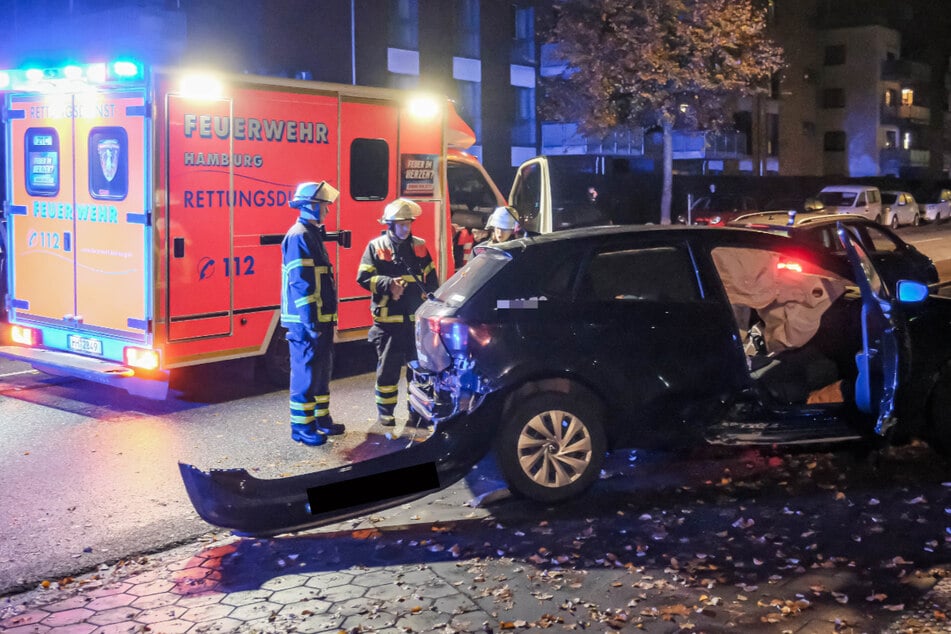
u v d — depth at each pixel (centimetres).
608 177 3319
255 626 419
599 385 557
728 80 2850
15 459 689
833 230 1105
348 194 921
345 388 926
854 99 5238
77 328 844
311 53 2636
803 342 653
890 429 564
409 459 539
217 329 826
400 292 737
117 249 800
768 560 470
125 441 738
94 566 496
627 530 518
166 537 536
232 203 825
